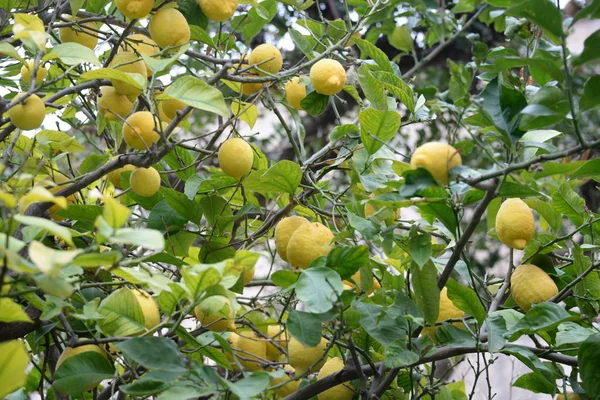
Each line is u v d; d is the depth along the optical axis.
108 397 2.25
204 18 2.39
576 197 2.37
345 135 2.52
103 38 2.29
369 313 2.09
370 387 2.18
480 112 2.06
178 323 1.93
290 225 2.19
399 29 3.23
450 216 2.02
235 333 2.29
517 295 2.24
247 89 2.44
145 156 2.07
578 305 2.31
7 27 2.33
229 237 2.44
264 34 4.13
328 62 2.29
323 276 1.95
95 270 2.17
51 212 2.30
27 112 2.06
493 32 4.25
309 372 2.03
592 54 1.86
